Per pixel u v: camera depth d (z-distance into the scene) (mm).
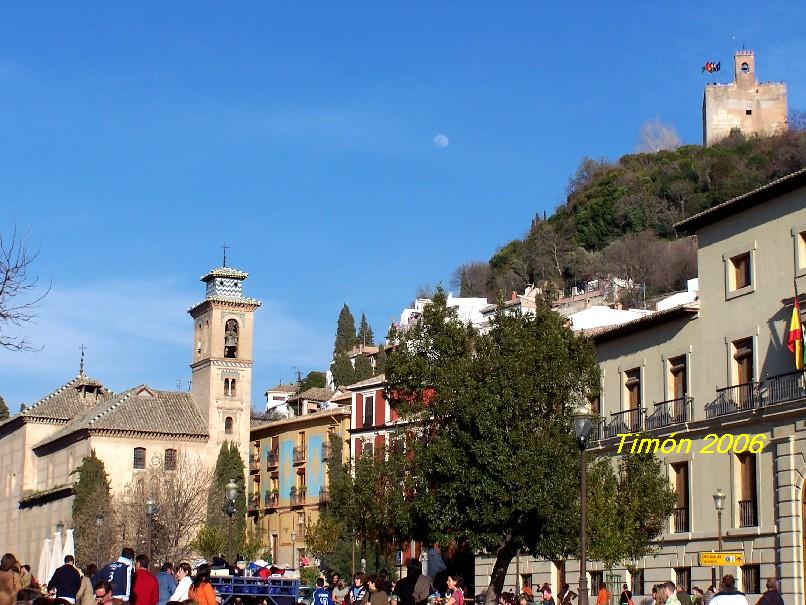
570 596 43344
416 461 44688
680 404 49969
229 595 38969
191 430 96625
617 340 54844
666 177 184000
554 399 43031
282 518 95750
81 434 95812
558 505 42125
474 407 42688
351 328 183500
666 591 25375
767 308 46000
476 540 42656
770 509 44094
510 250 194125
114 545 85188
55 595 27062
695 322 49969
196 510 91750
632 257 159250
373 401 84688
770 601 30156
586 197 191500
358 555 78625
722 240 48938
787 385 43969
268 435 99750
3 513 113688
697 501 48156
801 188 44875
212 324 99500
